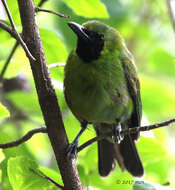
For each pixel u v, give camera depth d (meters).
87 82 10.09
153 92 15.95
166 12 18.31
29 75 12.90
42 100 8.42
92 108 10.27
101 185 10.40
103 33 10.35
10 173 8.84
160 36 18.67
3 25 8.08
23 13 8.48
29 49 8.39
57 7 14.30
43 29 10.76
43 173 8.92
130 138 11.09
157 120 15.93
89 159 10.50
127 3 18.72
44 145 14.09
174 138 16.67
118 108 10.39
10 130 13.46
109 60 10.20
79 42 10.18
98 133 11.30
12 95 12.68
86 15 10.98
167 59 16.70
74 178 8.34
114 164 11.11
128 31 18.55
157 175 11.02
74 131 10.79
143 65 18.44
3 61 11.21
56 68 10.84
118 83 10.27
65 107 10.95
